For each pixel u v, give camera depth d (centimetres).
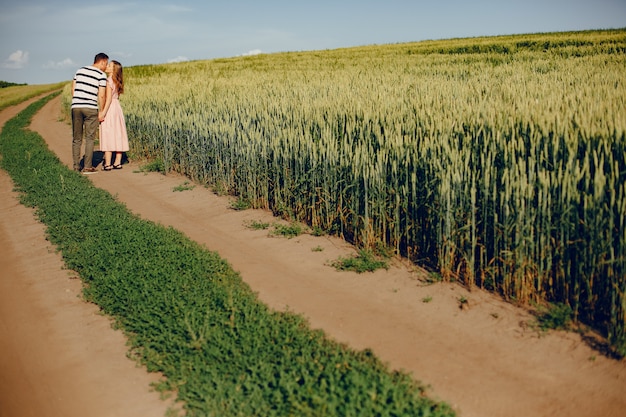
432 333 405
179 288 449
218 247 609
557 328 400
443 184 483
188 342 374
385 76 1664
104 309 456
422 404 301
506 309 436
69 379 359
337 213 628
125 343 401
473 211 466
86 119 1036
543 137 494
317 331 392
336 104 866
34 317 453
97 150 1354
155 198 857
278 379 322
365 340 395
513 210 448
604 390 329
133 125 1244
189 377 336
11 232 688
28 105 3297
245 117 948
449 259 491
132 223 640
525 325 409
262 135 795
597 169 395
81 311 461
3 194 899
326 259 564
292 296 474
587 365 355
